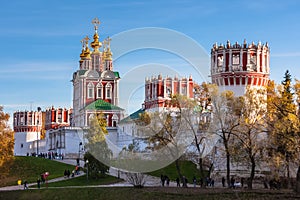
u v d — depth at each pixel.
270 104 66.12
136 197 64.38
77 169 96.94
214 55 93.56
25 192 76.19
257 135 69.62
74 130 148.00
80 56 160.88
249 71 90.38
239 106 67.88
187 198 60.28
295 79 63.69
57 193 73.25
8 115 88.62
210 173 80.25
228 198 58.78
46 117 190.00
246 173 80.88
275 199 56.53
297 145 59.91
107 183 81.44
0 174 86.75
